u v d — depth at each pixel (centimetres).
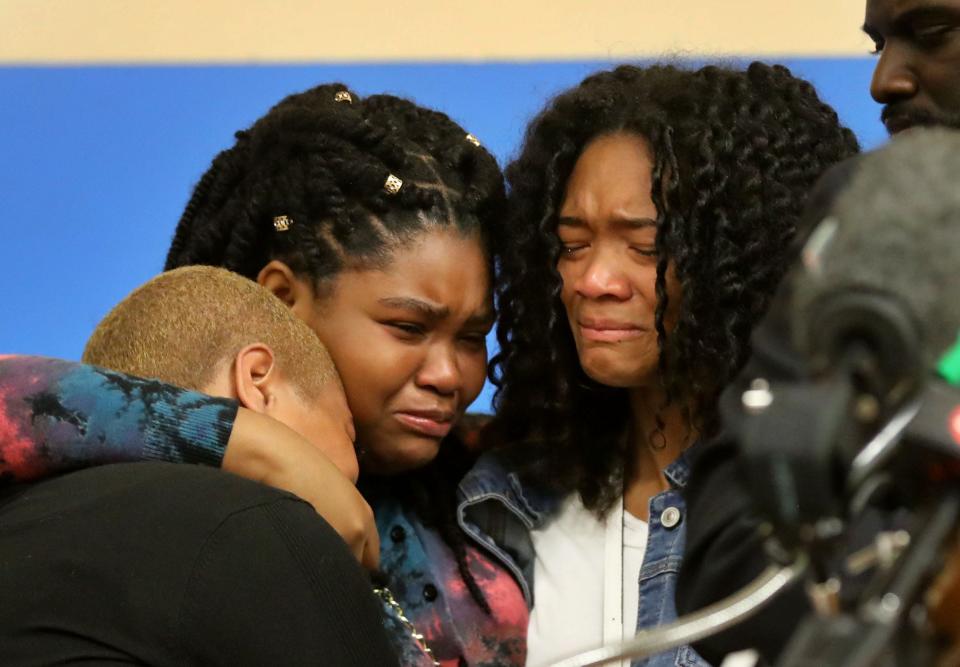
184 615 400
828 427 234
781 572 264
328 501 462
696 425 546
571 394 585
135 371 495
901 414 246
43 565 409
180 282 511
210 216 630
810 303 251
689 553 355
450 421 581
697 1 991
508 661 562
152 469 434
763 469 238
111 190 1012
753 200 546
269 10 1025
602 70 622
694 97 559
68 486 435
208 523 414
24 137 1016
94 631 399
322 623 416
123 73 1023
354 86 1009
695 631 271
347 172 570
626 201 542
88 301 1001
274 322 505
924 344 243
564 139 568
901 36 536
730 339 537
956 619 247
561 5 1006
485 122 1001
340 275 566
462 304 567
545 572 571
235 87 1022
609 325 547
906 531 256
